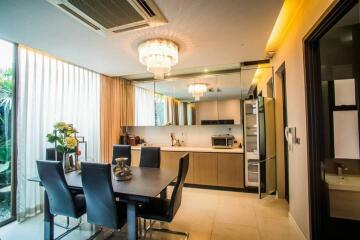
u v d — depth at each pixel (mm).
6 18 2090
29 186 2949
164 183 2225
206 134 4633
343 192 2121
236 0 1810
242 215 2926
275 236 2385
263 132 3553
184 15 2041
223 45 2854
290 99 2619
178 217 2879
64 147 2623
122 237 2414
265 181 3568
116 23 2172
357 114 2271
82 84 4008
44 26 2270
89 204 2049
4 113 2855
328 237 2098
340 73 2391
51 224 2318
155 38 2592
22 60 2904
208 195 3703
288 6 2193
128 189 2023
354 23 2320
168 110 4855
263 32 2451
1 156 2863
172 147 4645
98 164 1899
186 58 3416
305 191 2180
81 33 2441
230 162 3912
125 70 4160
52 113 3357
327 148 2369
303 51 2104
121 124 5027
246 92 4281
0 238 2396
